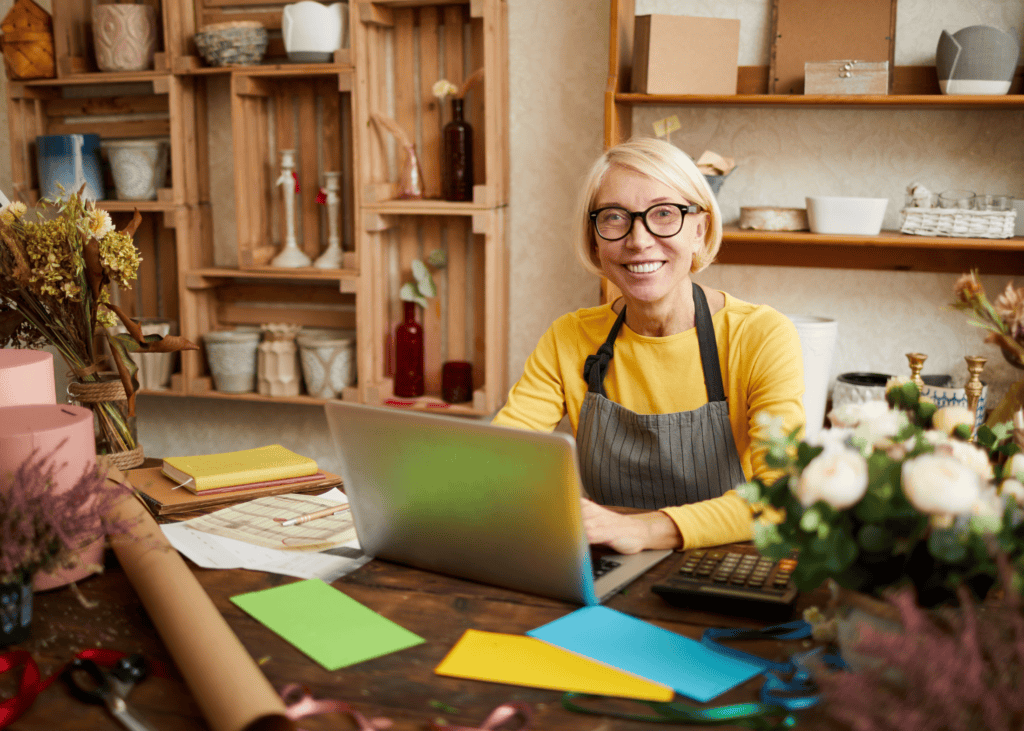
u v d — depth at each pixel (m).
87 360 1.68
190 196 3.20
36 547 0.95
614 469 1.67
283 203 3.16
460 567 1.16
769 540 0.85
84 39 3.25
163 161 3.21
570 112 2.95
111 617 1.07
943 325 2.77
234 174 3.13
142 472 1.62
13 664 0.95
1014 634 0.71
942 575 0.82
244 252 3.09
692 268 1.68
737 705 0.82
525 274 3.09
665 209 1.52
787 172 2.82
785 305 2.89
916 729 0.67
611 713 0.84
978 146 2.66
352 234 3.21
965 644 0.68
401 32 3.03
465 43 3.00
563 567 1.06
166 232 3.34
